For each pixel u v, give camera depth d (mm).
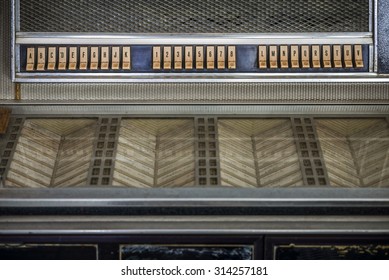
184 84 2986
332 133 2896
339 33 2951
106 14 2947
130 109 2963
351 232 2293
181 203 2377
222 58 2943
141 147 2775
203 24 2951
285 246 2303
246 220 2354
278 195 2404
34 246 2301
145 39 2943
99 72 2936
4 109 2930
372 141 2830
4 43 3000
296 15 2953
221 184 2467
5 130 2809
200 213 2383
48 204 2369
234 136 2854
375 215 2389
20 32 2938
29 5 2934
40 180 2580
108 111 2955
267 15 2951
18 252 2305
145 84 2992
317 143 2762
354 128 2939
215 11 2945
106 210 2379
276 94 3000
